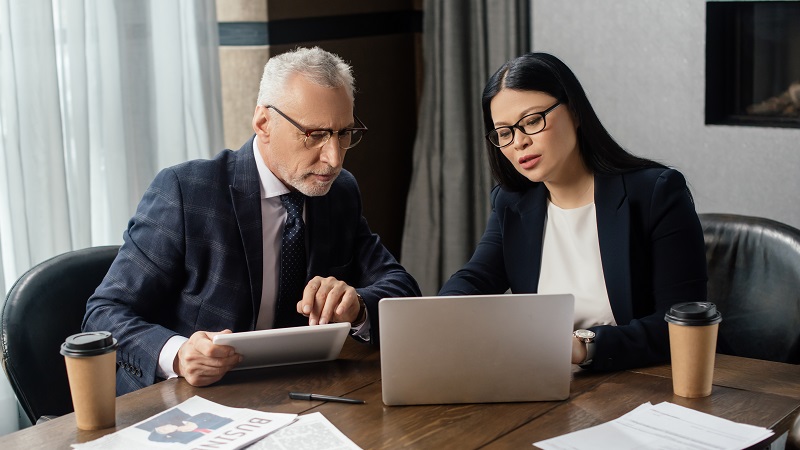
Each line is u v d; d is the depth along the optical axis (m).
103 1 3.02
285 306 2.18
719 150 3.47
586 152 2.10
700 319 1.66
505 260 2.21
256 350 1.83
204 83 3.31
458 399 1.70
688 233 2.03
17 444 1.58
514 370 1.69
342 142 2.07
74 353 1.60
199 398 1.75
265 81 2.07
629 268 2.03
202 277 2.12
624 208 2.05
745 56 3.45
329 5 3.79
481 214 4.07
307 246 2.21
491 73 3.94
